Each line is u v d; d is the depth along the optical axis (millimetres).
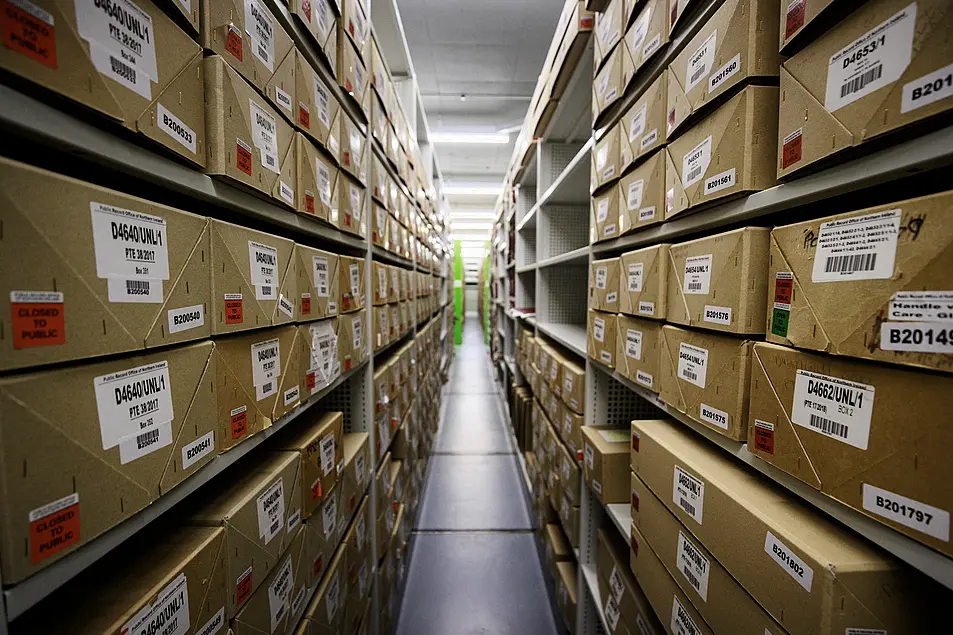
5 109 310
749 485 632
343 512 1062
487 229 12898
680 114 748
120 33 396
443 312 5250
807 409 485
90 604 429
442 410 4387
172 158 486
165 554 510
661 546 813
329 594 948
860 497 418
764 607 527
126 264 412
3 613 309
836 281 444
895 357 380
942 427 351
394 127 1714
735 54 602
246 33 605
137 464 424
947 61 336
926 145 365
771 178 583
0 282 307
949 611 435
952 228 337
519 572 1963
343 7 1009
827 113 452
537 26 3322
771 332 553
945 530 348
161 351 464
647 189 896
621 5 997
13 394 313
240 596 605
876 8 393
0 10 297
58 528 343
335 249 1348
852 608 429
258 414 670
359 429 1379
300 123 791
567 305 2365
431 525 2334
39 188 331
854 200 628
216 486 664
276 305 723
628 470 1155
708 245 687
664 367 842
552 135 2113
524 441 2818
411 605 1761
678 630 744
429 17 3213
